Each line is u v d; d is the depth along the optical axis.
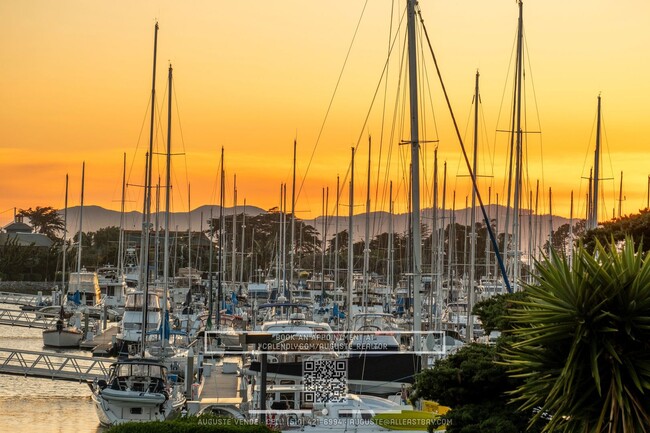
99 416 60.62
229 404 54.88
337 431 41.53
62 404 69.56
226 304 122.62
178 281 147.25
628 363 25.81
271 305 78.69
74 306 134.00
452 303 106.25
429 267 131.62
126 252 158.38
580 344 26.28
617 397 25.69
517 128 71.38
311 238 187.88
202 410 54.31
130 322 98.56
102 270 165.12
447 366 35.06
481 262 159.38
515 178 74.75
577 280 26.62
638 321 25.98
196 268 169.75
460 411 34.03
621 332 26.12
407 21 47.75
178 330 99.38
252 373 55.19
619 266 26.77
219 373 71.94
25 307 140.62
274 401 50.03
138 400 58.50
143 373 61.28
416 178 47.16
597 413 26.16
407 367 53.41
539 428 32.69
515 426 33.03
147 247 77.31
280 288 127.38
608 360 26.00
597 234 51.03
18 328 131.88
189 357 61.25
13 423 62.84
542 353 27.02
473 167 81.06
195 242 193.25
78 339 108.38
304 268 173.50
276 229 194.38
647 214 49.91
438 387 34.62
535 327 26.73
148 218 89.12
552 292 26.92
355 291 129.12
